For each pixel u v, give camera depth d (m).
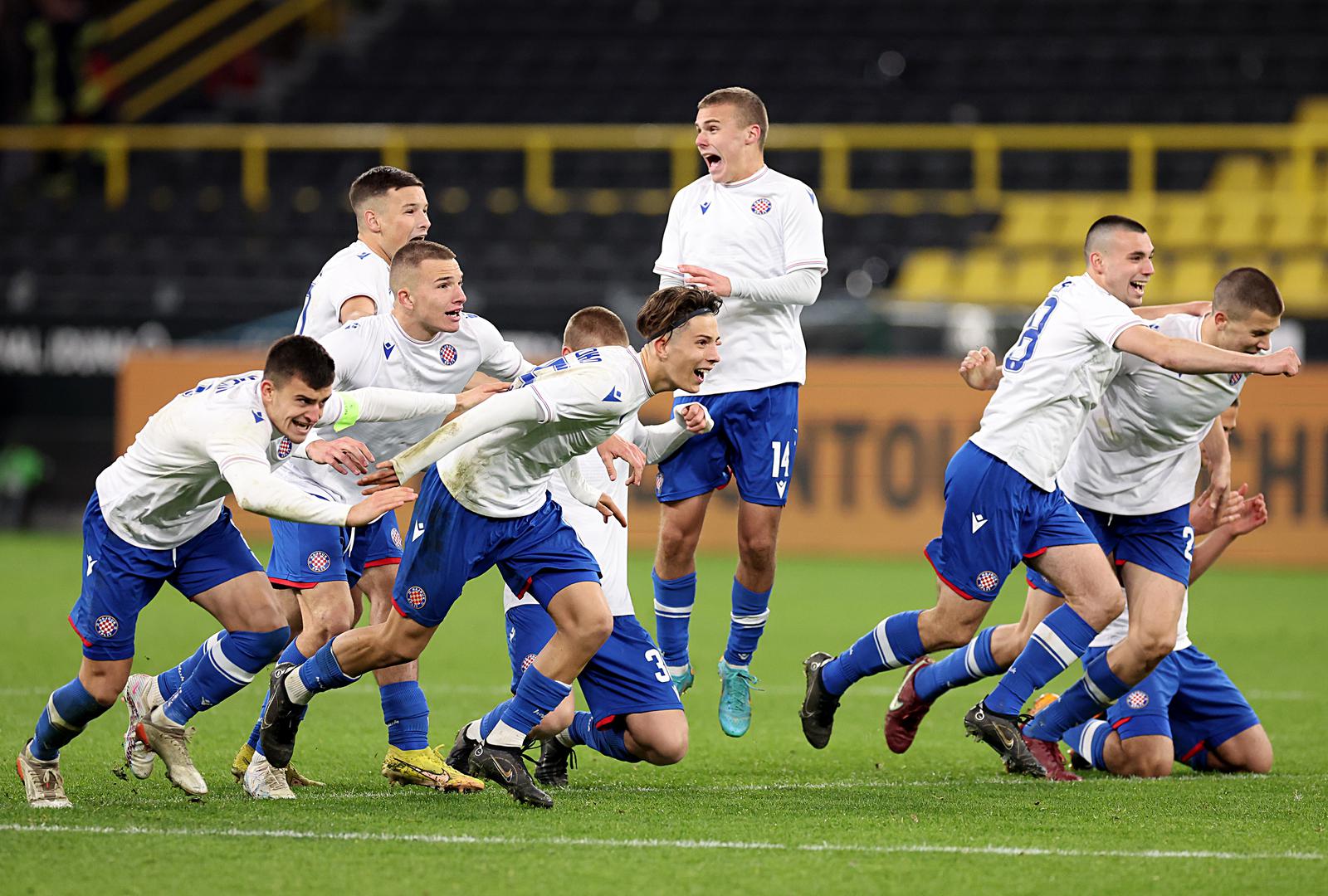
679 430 24.56
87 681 19.95
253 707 29.42
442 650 38.19
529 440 20.19
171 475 19.48
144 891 16.09
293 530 22.69
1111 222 23.45
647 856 17.70
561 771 22.84
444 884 16.45
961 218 76.50
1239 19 88.88
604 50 92.19
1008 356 23.55
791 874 17.00
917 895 16.20
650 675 21.78
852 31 91.06
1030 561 23.47
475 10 96.38
